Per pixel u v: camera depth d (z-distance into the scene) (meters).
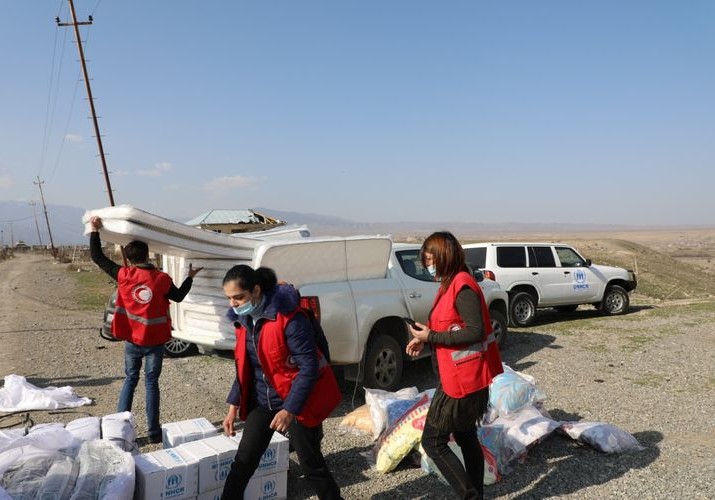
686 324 11.64
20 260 57.34
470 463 3.47
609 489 3.95
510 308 11.46
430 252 3.41
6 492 2.88
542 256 12.35
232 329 6.63
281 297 3.18
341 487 4.03
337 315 5.83
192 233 6.02
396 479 4.15
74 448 3.55
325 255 6.05
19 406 5.93
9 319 13.29
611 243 37.31
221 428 5.26
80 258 55.47
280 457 3.81
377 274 6.55
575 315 13.62
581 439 4.64
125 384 4.97
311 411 3.23
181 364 7.91
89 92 17.30
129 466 3.30
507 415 4.73
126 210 5.54
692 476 4.14
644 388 6.68
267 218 16.31
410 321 3.52
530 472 4.23
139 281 4.82
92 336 10.76
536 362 8.11
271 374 3.20
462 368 3.27
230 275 3.13
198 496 3.52
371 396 5.05
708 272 33.09
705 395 6.38
